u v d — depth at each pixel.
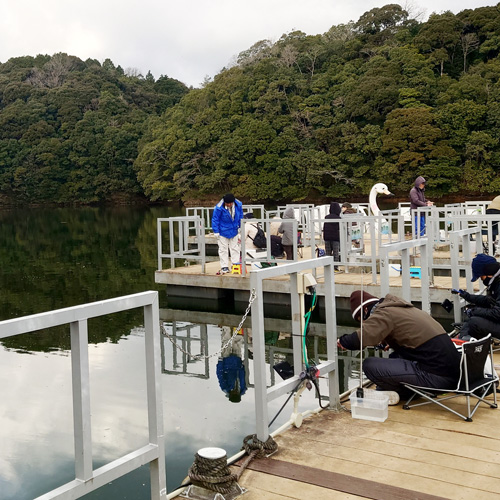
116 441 4.46
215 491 2.83
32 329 2.13
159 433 2.67
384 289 5.12
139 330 8.56
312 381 3.69
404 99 41.78
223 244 10.45
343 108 45.31
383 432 3.60
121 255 18.62
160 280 10.95
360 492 2.87
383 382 4.01
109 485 3.83
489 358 4.21
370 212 16.83
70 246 22.11
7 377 6.26
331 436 3.56
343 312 9.32
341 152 43.44
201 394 5.63
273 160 44.50
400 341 3.93
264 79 49.72
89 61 89.44
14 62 81.56
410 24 55.03
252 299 3.26
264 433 3.33
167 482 3.81
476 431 3.57
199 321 9.26
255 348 3.29
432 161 38.97
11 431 4.73
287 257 10.62
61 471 4.02
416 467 3.12
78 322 2.30
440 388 3.87
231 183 47.41
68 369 6.59
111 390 5.73
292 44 57.78
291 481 3.00
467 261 6.62
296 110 47.62
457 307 6.37
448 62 48.50
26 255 19.16
